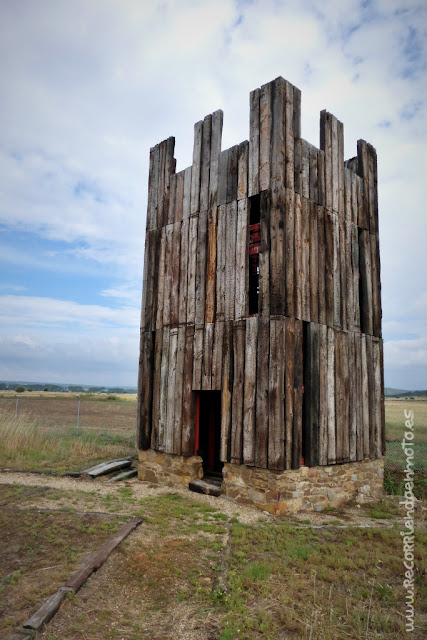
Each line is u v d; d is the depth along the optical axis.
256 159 9.02
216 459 11.22
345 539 6.61
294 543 6.31
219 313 9.34
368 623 4.30
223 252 9.48
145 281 11.63
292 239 8.63
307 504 8.38
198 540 6.38
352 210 10.64
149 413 10.80
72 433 15.49
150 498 8.59
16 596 4.66
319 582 5.20
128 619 4.40
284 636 4.09
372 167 11.66
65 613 4.38
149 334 11.16
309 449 8.41
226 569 5.46
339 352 9.55
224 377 9.00
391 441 17.55
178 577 5.23
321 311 9.19
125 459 12.00
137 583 5.08
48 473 10.32
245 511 7.97
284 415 7.96
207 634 4.16
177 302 10.52
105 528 6.47
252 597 4.79
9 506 7.48
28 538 6.15
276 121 8.71
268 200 8.63
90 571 5.11
